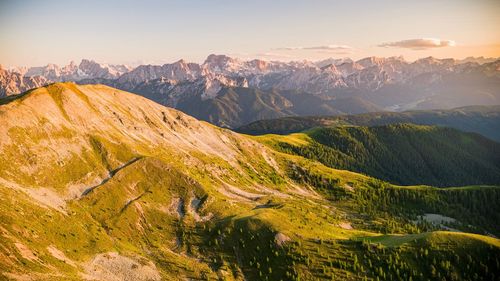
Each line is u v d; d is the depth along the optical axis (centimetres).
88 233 19762
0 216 16662
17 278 14050
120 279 17512
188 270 19675
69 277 15688
